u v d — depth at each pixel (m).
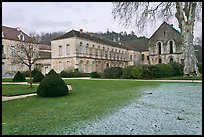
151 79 24.78
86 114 6.53
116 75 28.59
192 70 21.47
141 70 26.09
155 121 5.64
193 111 6.78
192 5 20.22
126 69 27.53
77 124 5.46
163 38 50.97
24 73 37.53
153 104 8.04
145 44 68.75
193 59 21.36
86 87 15.29
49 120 5.90
